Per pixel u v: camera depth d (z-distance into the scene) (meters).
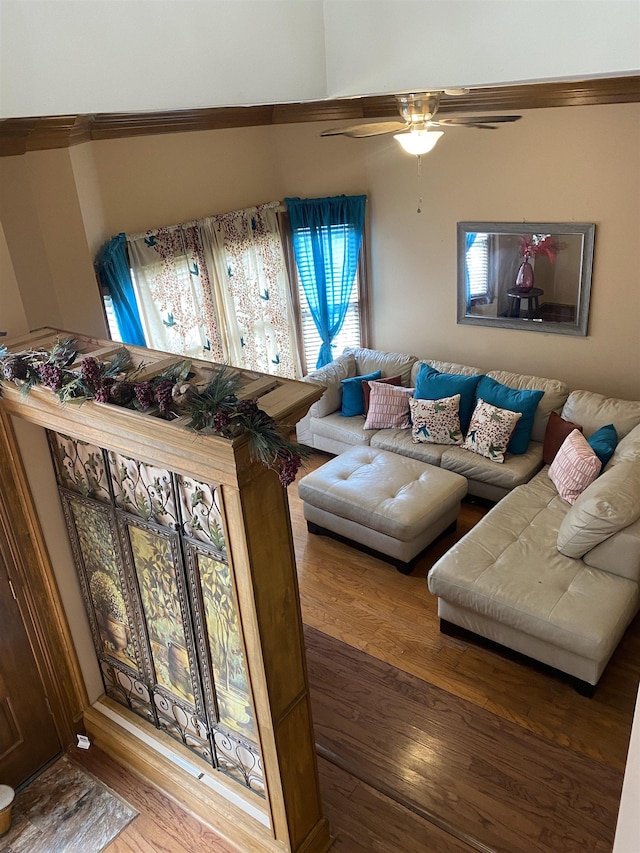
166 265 4.99
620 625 3.31
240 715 2.60
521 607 3.40
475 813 2.92
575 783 3.01
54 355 2.37
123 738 3.14
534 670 3.61
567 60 1.19
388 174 5.68
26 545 2.88
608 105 4.62
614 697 3.41
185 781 2.92
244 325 5.76
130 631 2.93
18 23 1.16
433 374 5.30
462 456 4.93
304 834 2.71
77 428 2.35
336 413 5.77
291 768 2.53
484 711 3.40
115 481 2.54
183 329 5.24
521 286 5.41
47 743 3.22
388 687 3.58
